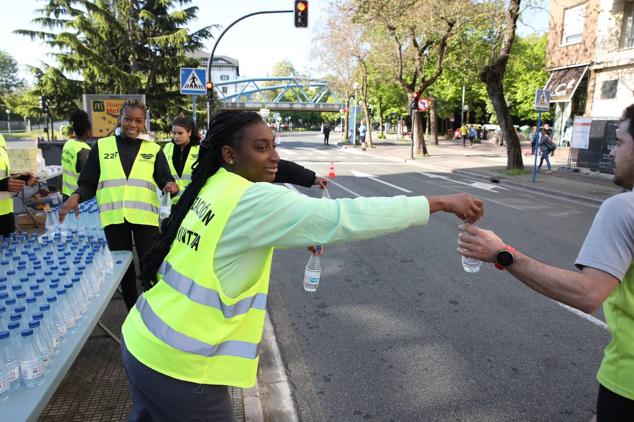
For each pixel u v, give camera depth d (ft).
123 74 94.38
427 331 14.92
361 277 20.04
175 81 103.81
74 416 10.12
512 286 18.88
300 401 11.32
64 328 7.39
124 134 14.03
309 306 16.96
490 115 176.65
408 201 5.61
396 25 68.69
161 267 6.15
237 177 5.86
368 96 146.72
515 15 54.90
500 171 60.49
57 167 29.89
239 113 6.01
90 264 9.75
